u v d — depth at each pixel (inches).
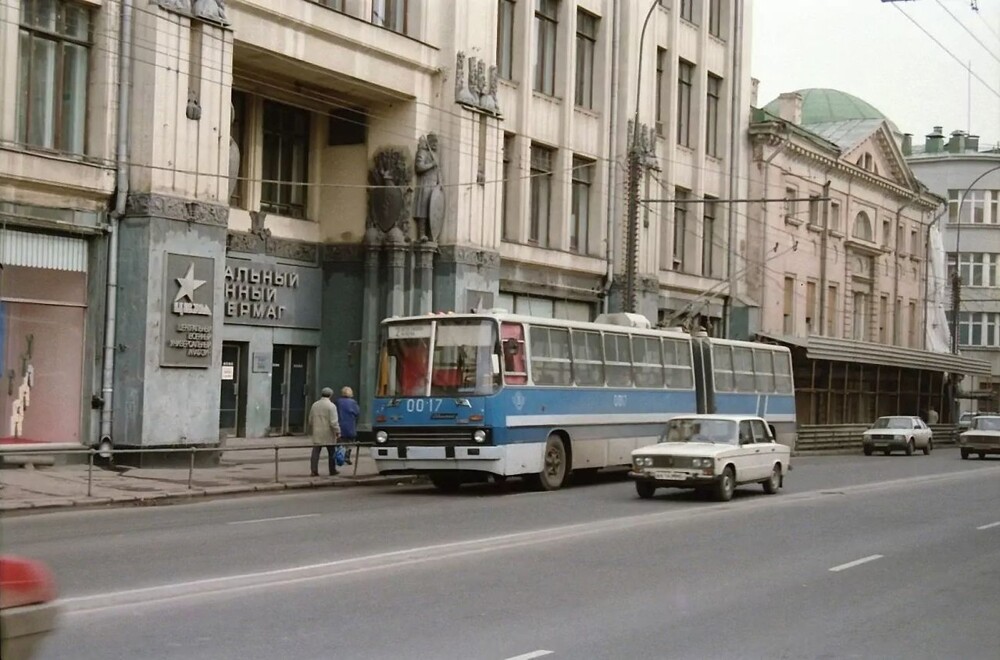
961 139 3412.9
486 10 1333.7
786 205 2122.3
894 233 2647.6
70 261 935.0
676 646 365.4
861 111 2738.7
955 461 1658.5
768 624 406.9
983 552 618.8
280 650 341.4
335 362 1295.5
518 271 1443.2
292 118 1280.8
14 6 876.0
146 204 948.6
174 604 406.6
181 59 972.6
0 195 872.3
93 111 940.6
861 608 444.8
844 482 1126.4
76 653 330.0
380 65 1213.7
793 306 2174.0
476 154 1318.9
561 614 411.5
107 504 765.9
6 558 241.9
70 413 941.2
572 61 1535.4
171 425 968.9
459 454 892.6
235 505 791.1
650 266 1690.5
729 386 1290.6
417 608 413.7
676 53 1784.0
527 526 679.1
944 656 364.5
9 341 891.4
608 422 1043.3
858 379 2174.0
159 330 956.0
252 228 1200.8
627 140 1630.2
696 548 599.8
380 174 1275.8
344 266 1296.8
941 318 2965.1
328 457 1050.7
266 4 1062.4
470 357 904.9
